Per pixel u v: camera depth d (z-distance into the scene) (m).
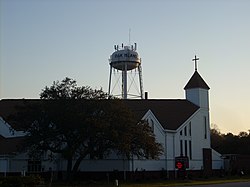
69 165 57.88
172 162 71.62
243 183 57.31
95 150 58.16
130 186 51.56
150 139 58.78
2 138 67.44
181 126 75.12
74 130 55.94
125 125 55.81
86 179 64.69
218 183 57.53
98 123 53.31
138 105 79.25
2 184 41.56
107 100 56.25
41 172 63.19
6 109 72.25
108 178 60.34
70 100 55.34
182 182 59.72
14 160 61.50
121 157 65.38
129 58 85.38
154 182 59.66
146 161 67.62
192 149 77.19
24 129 56.69
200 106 81.88
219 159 82.62
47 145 56.66
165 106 80.25
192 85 82.94
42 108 55.47
